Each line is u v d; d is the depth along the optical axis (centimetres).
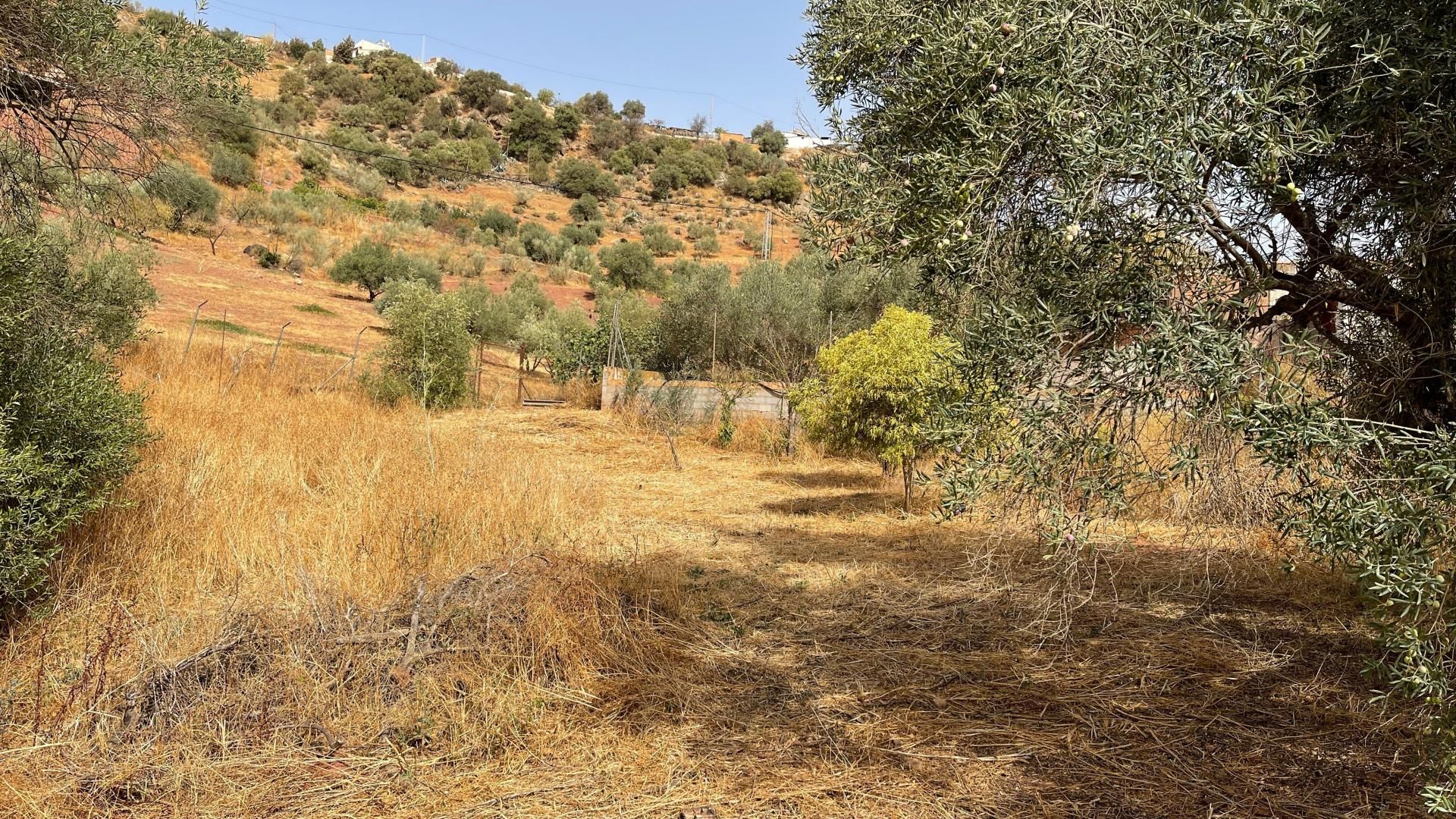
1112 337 274
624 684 419
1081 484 279
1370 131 264
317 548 538
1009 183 264
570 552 565
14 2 461
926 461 923
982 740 367
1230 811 309
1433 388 312
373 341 2439
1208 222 255
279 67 7506
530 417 1603
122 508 524
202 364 1435
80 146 546
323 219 4150
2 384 407
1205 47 250
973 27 261
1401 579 204
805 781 333
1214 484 343
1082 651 470
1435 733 233
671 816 309
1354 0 251
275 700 369
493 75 8594
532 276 4122
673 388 1562
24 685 379
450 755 348
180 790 315
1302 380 236
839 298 1955
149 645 393
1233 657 457
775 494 1000
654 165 7850
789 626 520
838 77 327
